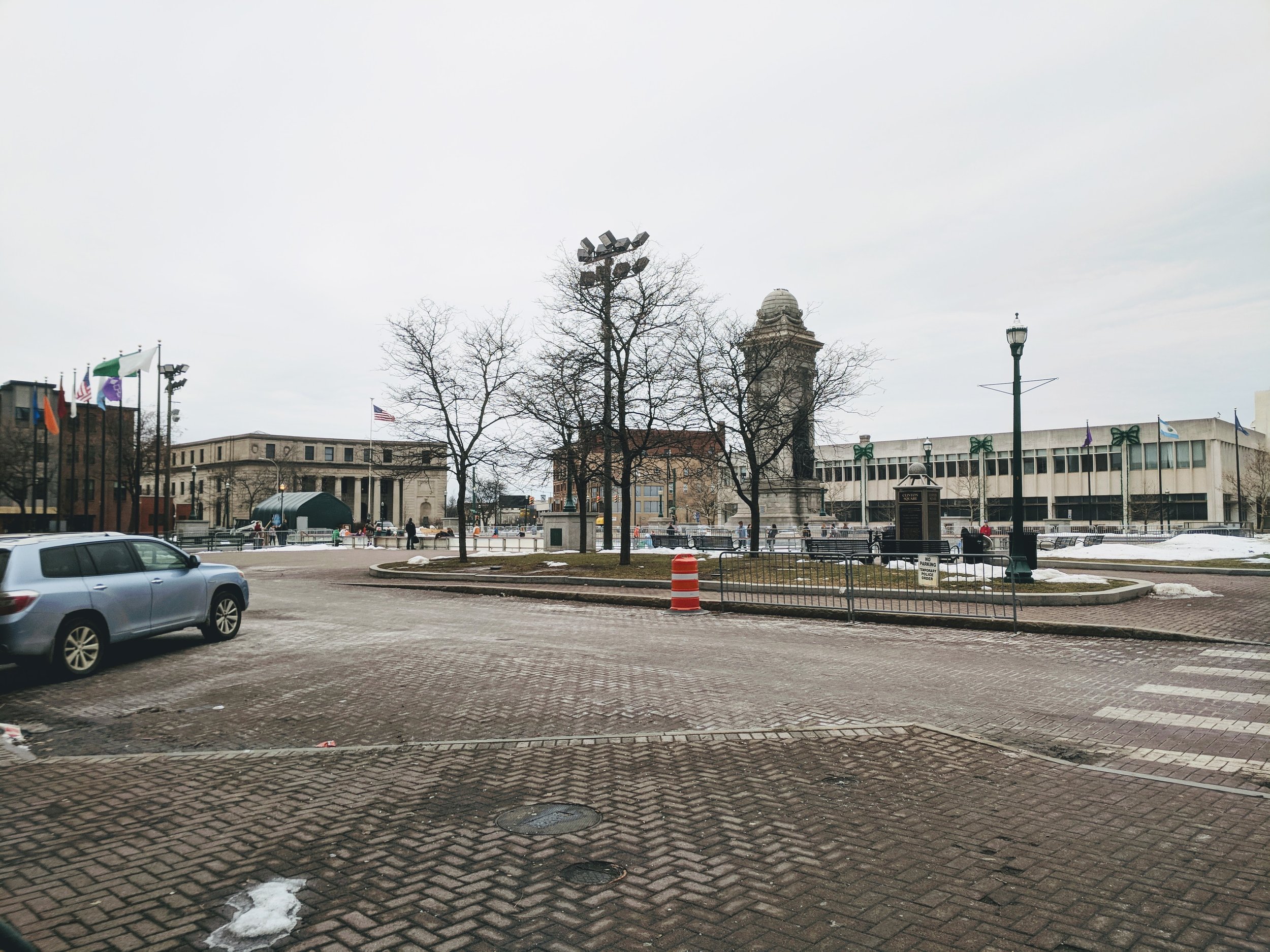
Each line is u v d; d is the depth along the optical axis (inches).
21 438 2332.7
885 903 158.2
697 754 258.8
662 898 160.9
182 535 2075.5
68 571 413.1
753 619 607.5
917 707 325.7
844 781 231.6
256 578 1084.5
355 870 175.9
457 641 508.7
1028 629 530.3
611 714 318.3
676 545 1441.9
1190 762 251.1
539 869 175.0
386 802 218.8
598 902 159.6
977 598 552.1
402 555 1598.2
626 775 238.2
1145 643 477.1
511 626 583.8
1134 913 153.1
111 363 1775.3
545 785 230.4
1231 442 3213.6
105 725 319.0
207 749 281.7
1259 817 201.3
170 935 149.5
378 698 353.4
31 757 271.7
